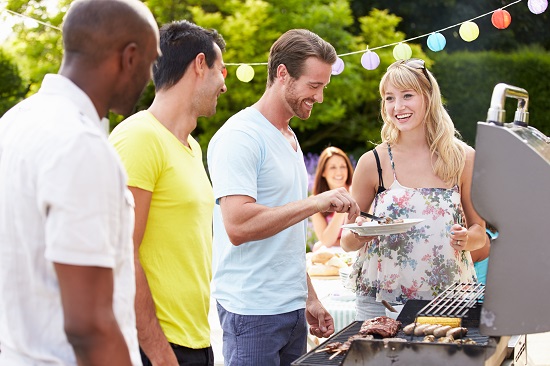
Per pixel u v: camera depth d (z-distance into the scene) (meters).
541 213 2.10
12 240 1.66
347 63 11.28
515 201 2.12
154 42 1.78
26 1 10.03
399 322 2.62
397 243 3.19
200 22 10.38
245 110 3.01
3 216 1.67
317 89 3.01
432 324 2.53
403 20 13.41
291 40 2.98
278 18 10.95
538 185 2.09
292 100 3.00
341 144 12.66
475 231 3.25
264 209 2.81
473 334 2.49
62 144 1.59
